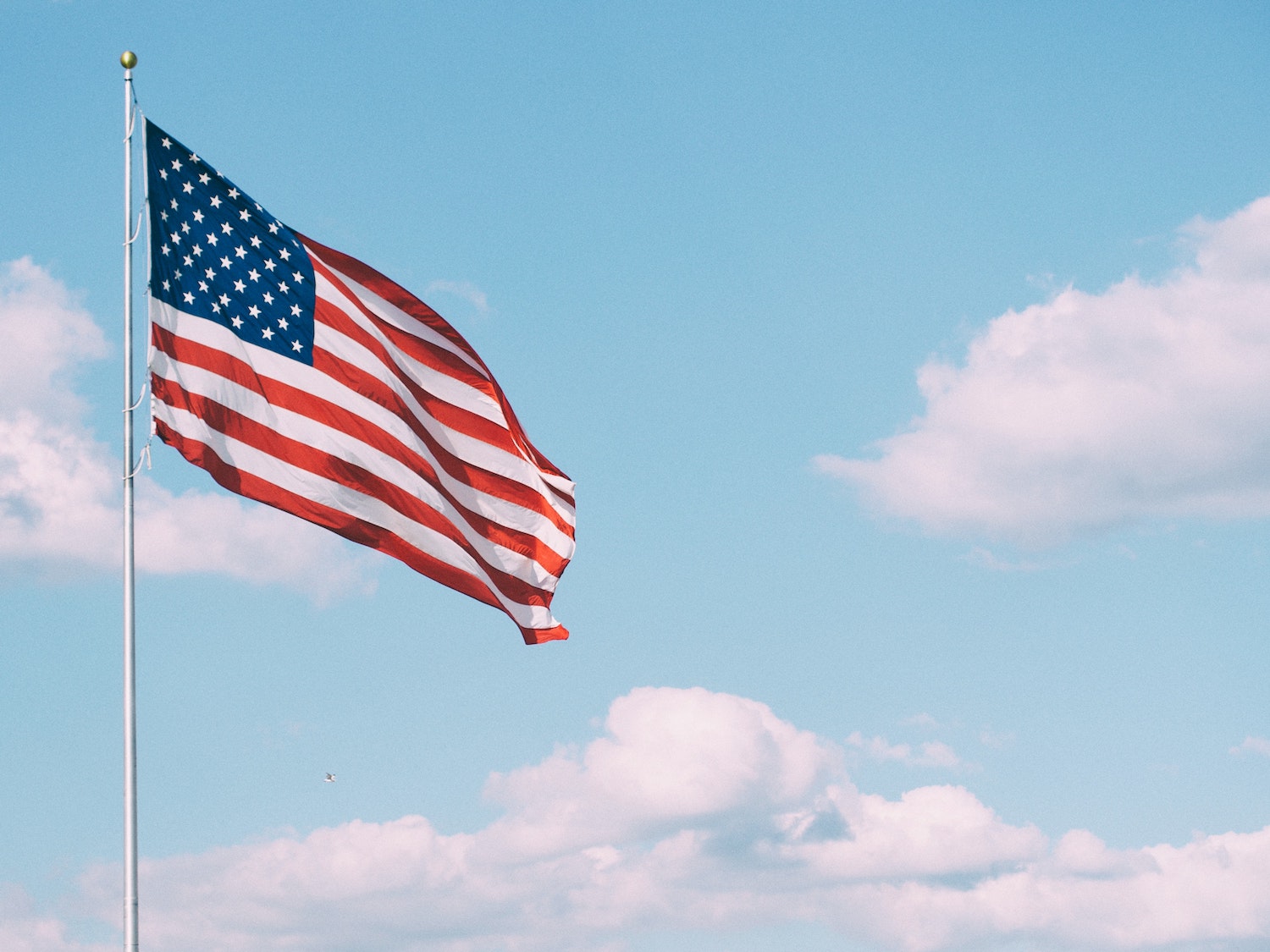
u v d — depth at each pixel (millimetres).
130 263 26734
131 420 26234
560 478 33562
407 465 29766
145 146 28109
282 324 28969
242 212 29203
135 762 24656
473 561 31156
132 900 24109
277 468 28203
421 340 31953
